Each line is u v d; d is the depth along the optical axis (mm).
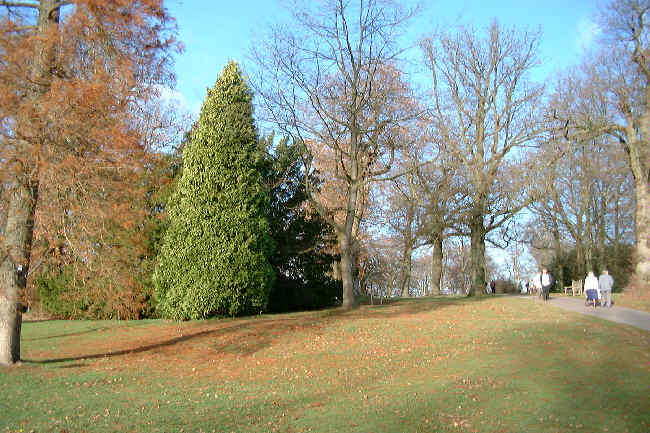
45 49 10164
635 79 27656
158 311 21375
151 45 11242
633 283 26375
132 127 11062
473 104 31406
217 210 19844
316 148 27594
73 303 21266
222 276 19406
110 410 8445
